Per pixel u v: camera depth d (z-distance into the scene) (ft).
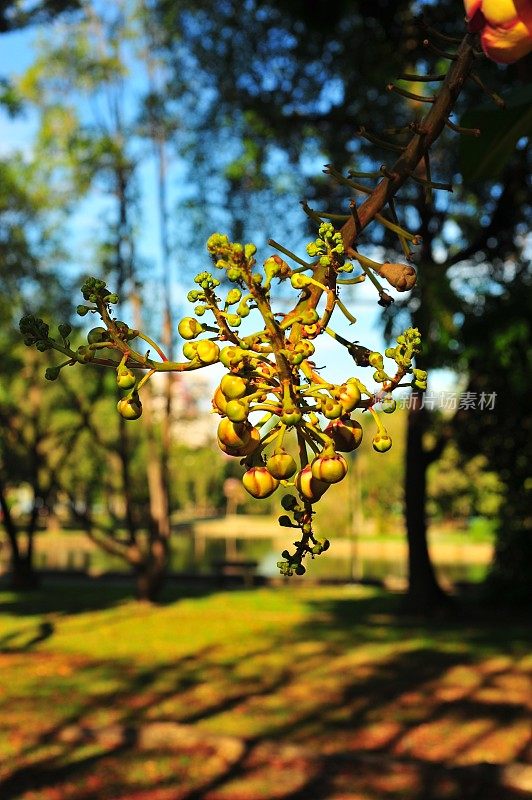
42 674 30.04
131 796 17.66
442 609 47.32
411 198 39.09
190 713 24.41
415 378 2.92
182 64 45.68
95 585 65.92
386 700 26.16
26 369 61.67
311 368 2.93
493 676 29.78
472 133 3.18
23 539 127.65
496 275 40.52
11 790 17.89
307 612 48.67
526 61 5.32
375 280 2.98
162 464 53.93
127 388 2.86
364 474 129.59
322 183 42.78
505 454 48.11
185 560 97.81
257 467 3.05
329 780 18.70
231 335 2.89
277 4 18.39
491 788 18.19
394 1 18.57
